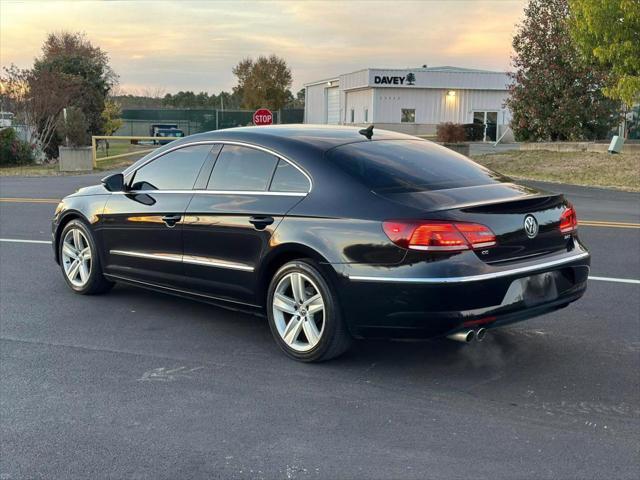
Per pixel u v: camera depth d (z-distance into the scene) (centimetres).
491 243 434
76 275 693
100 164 2603
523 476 339
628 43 1744
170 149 600
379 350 525
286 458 359
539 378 469
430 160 520
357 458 358
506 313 439
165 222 575
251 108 6894
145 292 706
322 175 486
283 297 502
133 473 345
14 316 620
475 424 397
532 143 2508
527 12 2548
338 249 456
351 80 4922
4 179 2044
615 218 1187
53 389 452
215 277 544
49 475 343
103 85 3784
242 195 525
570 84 2494
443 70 4662
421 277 423
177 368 491
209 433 388
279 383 461
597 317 609
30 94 2700
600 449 367
